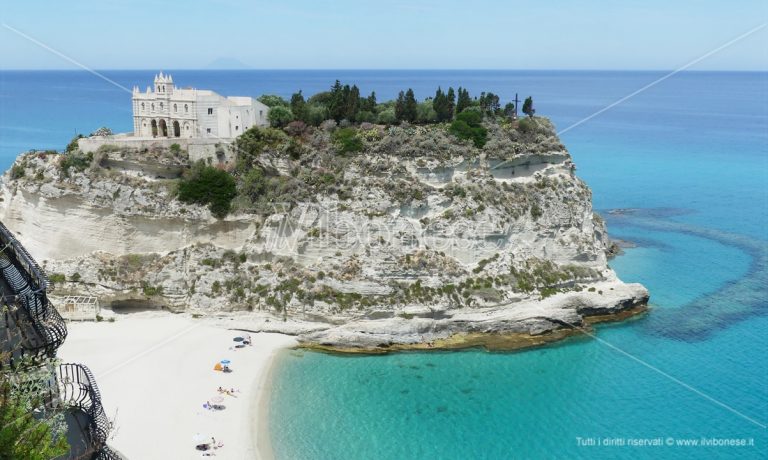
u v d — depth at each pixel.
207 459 45.25
